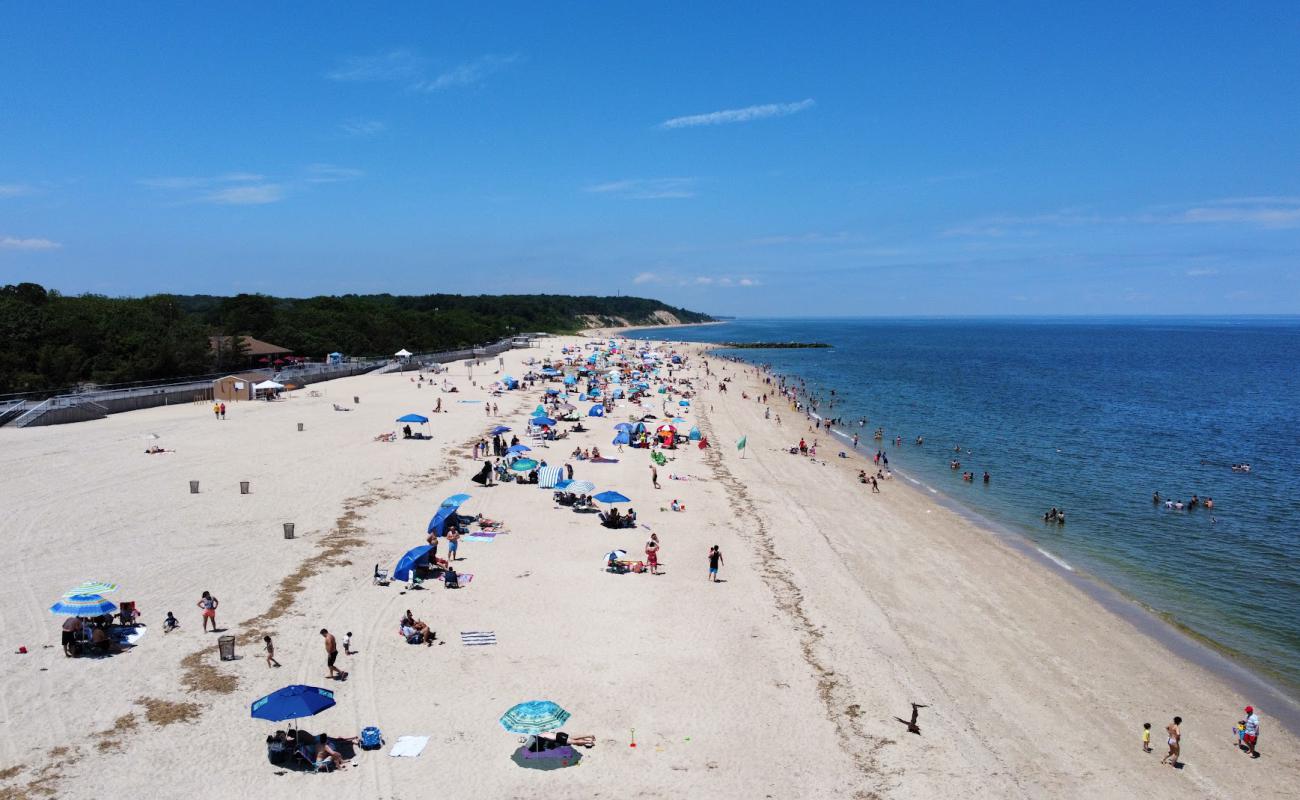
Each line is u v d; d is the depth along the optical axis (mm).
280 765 17016
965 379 127188
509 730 17453
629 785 17047
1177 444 66875
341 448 48719
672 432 56906
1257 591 32125
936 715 20875
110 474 39125
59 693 19078
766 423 74625
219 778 16406
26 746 16938
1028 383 120812
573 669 22094
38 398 59219
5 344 64875
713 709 20391
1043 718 21438
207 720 18406
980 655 25156
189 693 19484
